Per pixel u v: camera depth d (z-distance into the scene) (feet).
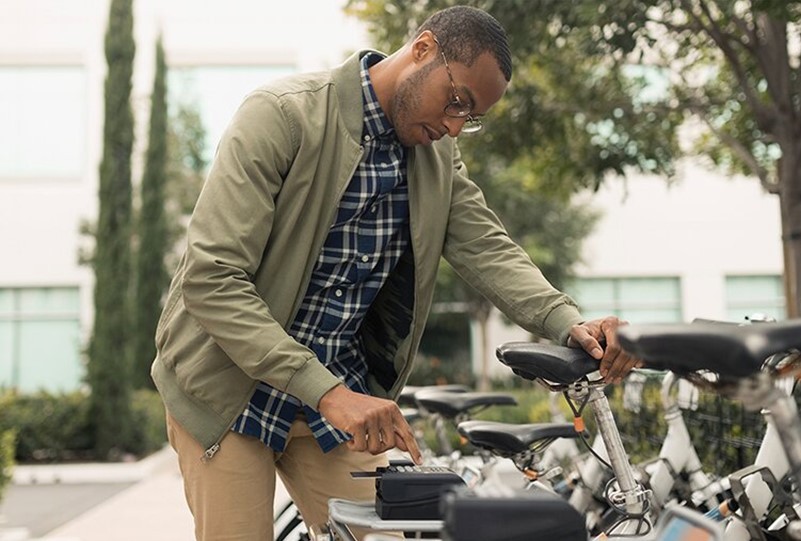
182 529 18.56
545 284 6.31
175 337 6.06
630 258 49.96
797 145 15.66
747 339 3.26
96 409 31.65
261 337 5.39
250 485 6.05
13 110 49.24
